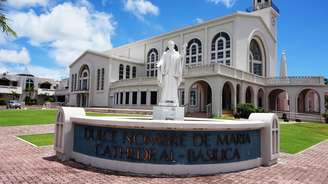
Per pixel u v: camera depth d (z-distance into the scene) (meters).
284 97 44.75
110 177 6.71
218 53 36.75
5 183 6.05
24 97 73.81
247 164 8.10
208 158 7.36
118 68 46.41
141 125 7.18
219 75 27.23
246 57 36.03
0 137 14.06
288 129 21.94
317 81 33.44
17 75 76.69
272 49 42.53
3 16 8.14
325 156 11.33
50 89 77.38
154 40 47.12
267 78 37.22
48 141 12.73
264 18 43.16
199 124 7.18
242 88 31.36
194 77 29.59
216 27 37.34
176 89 10.59
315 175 7.72
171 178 6.77
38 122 22.14
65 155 8.56
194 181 6.55
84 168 7.58
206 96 33.69
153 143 7.21
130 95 41.59
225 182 6.56
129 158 7.32
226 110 30.03
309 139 17.31
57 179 6.43
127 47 54.00
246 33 36.25
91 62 49.91
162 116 10.16
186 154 7.18
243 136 8.13
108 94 45.22
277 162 9.39
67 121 8.69
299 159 10.30
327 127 26.09
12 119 24.02
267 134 8.80
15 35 8.50
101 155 7.76
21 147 11.07
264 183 6.59
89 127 8.21
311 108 54.09
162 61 10.77
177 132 7.23
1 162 8.23
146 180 6.51
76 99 53.56
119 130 7.54
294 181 6.92
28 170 7.27
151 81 38.41
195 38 40.00
